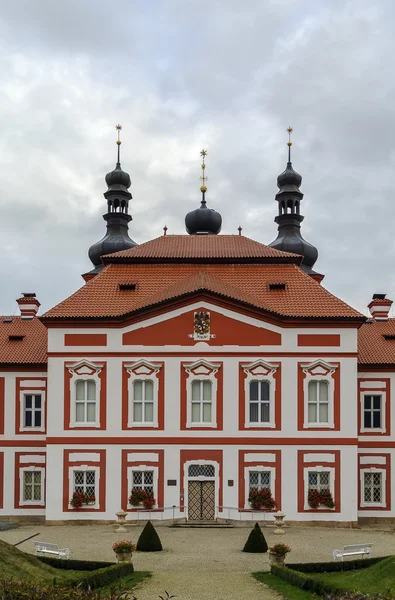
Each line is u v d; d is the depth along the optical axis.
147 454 47.25
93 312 48.84
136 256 53.47
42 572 28.91
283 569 29.64
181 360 48.06
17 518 50.84
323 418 47.72
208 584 28.61
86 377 48.03
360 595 23.05
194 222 75.12
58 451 47.38
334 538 41.41
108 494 46.94
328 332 48.16
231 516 46.38
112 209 78.06
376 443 51.00
